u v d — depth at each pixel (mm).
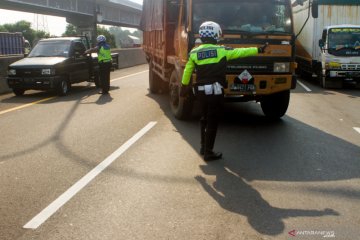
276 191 5320
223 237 4078
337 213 4652
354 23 19344
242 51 6645
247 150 7336
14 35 37688
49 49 15641
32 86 14195
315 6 9156
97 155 6949
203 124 6910
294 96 15156
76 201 4984
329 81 18016
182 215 4582
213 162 6586
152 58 14219
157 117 10320
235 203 4922
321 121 10172
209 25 6676
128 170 6152
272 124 9734
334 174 6020
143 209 4742
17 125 9445
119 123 9578
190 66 6719
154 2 13102
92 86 18094
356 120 10352
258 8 9070
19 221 4457
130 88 16781
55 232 4203
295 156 6965
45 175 5938
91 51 15102
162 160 6672
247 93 8859
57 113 10953
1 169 6230
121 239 4047
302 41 21688
